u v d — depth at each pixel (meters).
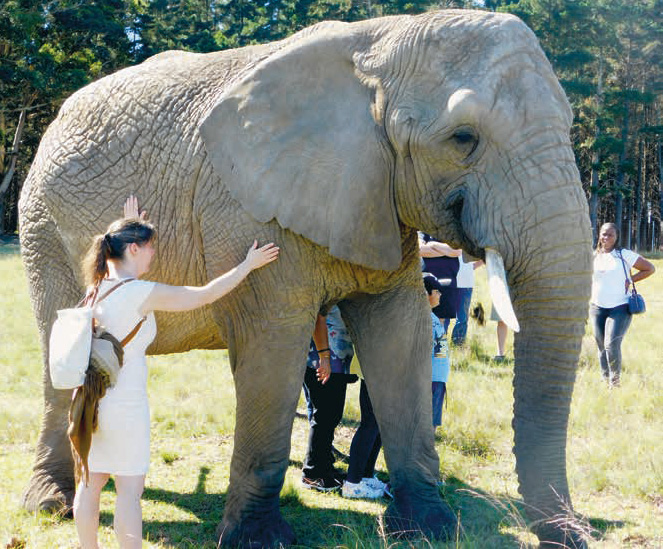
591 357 10.57
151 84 5.07
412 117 4.05
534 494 3.85
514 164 3.80
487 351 11.27
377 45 4.30
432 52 4.07
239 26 72.56
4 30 42.97
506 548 4.45
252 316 4.50
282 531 4.62
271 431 4.56
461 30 4.05
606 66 67.19
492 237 3.84
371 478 5.68
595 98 61.81
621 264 8.95
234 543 4.56
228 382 9.03
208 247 4.59
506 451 6.55
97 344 3.62
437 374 6.40
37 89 45.84
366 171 4.21
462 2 57.09
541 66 3.94
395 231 4.30
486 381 8.84
